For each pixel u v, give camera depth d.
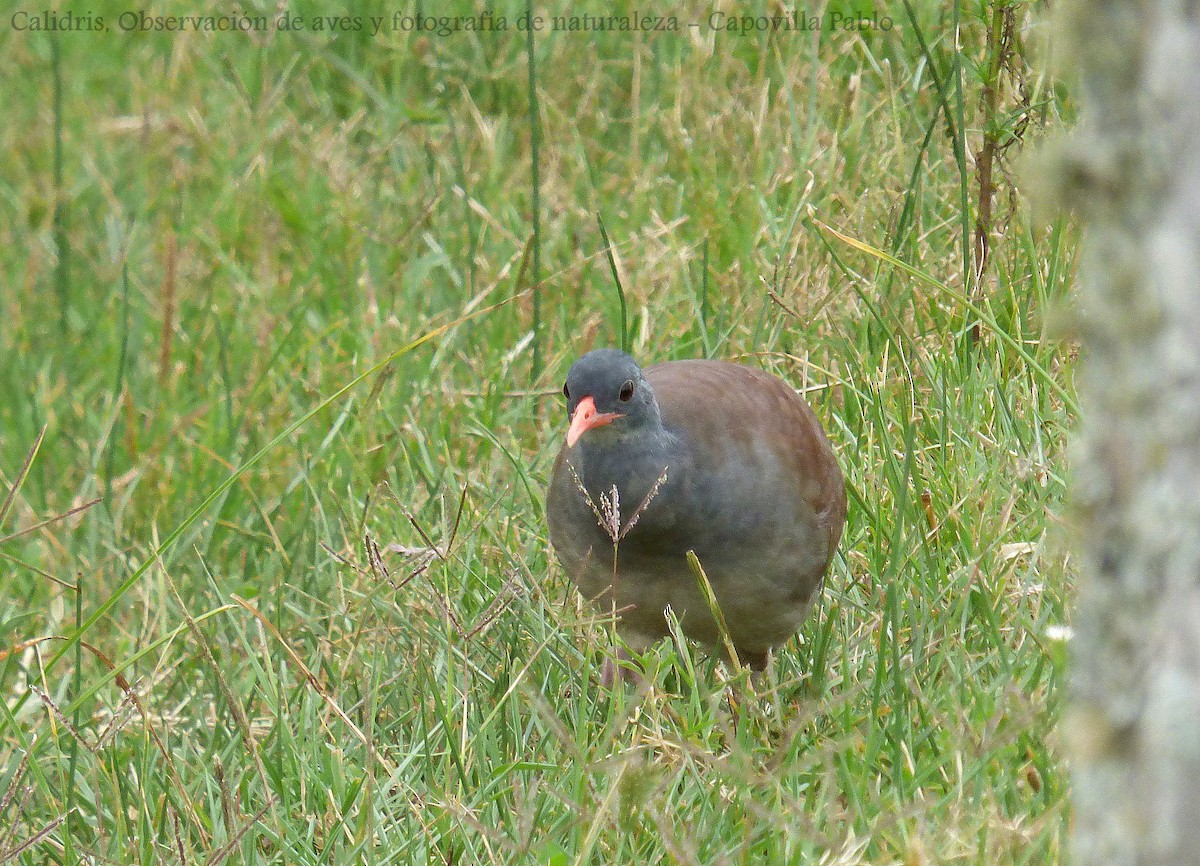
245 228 14.67
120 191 15.91
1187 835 3.61
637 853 6.38
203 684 9.41
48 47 18.27
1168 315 3.48
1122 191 3.56
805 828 5.89
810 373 10.35
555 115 14.73
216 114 16.39
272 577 10.28
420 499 10.45
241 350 13.29
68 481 12.27
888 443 8.81
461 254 13.56
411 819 7.09
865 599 8.80
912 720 7.32
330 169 14.63
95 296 14.71
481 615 8.53
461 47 15.77
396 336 12.44
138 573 7.66
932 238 11.05
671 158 13.58
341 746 7.75
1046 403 9.24
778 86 13.28
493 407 11.22
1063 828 6.09
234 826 7.12
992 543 8.12
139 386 13.20
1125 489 3.65
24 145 16.94
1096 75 3.58
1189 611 3.54
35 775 7.65
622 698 7.43
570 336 11.95
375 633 8.85
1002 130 10.20
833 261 10.85
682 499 7.83
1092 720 3.79
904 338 10.04
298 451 11.36
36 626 10.59
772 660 8.29
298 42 16.52
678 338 11.38
